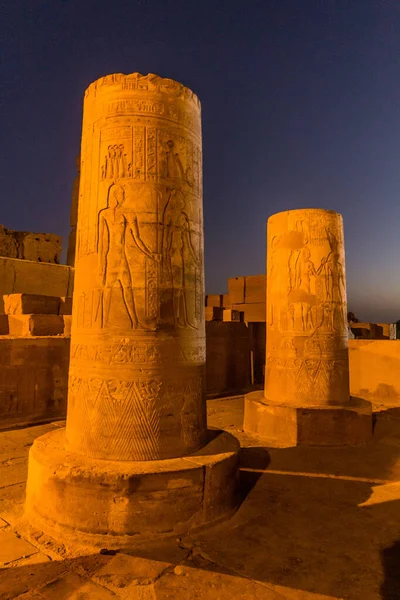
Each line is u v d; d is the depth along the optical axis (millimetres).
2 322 9859
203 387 4332
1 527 3736
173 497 3584
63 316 9695
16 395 7605
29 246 17141
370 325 18703
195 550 3412
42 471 3744
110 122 4172
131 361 3865
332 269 7180
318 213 7238
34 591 2861
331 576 3119
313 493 4691
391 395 10492
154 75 4258
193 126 4488
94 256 4094
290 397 7094
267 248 7781
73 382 4141
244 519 4004
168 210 4129
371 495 4652
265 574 3123
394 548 3537
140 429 3820
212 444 4352
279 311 7320
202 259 4520
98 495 3494
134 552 3348
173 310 4059
